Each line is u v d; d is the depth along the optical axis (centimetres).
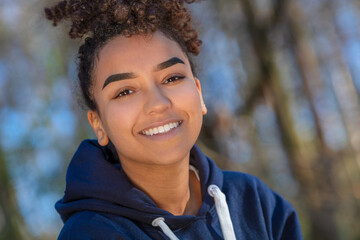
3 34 643
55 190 611
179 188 161
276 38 661
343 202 595
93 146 169
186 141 150
